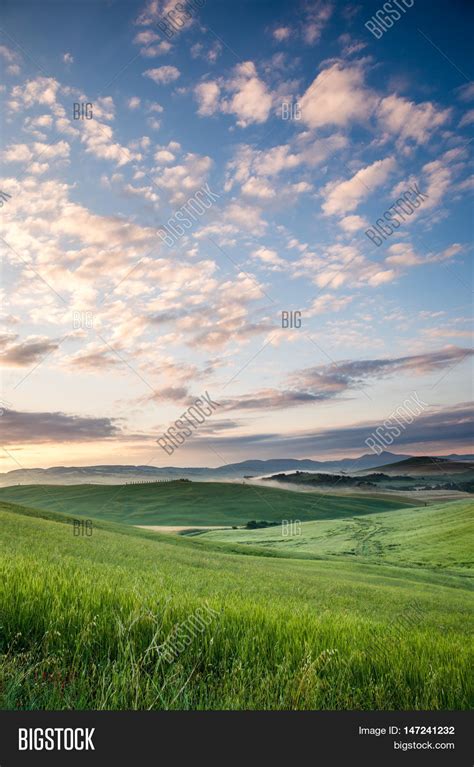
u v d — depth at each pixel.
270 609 7.68
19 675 3.72
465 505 119.12
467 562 71.19
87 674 4.07
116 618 4.79
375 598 29.48
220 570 37.12
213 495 172.25
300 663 4.66
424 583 47.62
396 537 96.88
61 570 8.46
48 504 163.62
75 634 4.51
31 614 4.75
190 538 74.12
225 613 6.16
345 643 5.68
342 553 85.00
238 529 132.25
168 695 3.93
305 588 29.19
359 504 155.38
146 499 170.25
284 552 72.44
